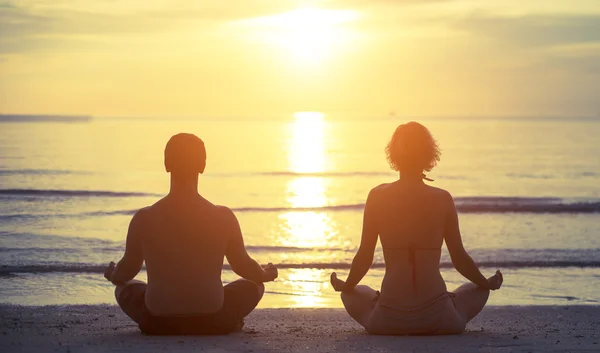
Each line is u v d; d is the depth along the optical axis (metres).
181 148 5.25
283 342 5.00
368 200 5.55
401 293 5.39
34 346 4.79
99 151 64.19
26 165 45.59
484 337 5.28
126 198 29.55
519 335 5.45
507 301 10.73
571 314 8.27
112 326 6.34
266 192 35.28
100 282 12.11
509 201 30.05
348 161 59.12
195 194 5.33
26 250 15.81
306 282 12.79
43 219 21.83
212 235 5.24
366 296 5.66
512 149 75.00
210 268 5.26
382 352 4.62
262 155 67.06
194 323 5.33
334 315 8.27
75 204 26.67
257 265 5.45
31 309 8.35
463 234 19.67
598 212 25.17
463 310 5.55
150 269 5.25
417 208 5.40
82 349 4.64
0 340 5.12
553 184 39.47
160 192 32.09
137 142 85.00
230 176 44.50
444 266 13.84
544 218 23.55
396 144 5.48
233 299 5.42
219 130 157.50
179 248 5.21
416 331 5.36
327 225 22.77
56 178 38.31
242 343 4.93
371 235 5.52
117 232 19.09
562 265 14.17
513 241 18.25
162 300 5.20
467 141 95.94
